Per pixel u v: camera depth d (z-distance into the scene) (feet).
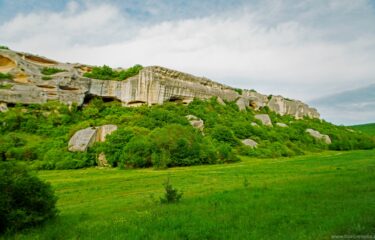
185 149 192.65
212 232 41.47
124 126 224.94
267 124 338.75
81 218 57.93
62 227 49.49
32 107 245.65
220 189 87.66
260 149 249.55
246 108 373.61
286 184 85.30
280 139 294.87
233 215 50.47
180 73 320.50
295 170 137.49
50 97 256.93
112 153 188.14
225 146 215.51
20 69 266.98
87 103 286.66
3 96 238.07
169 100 301.84
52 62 329.11
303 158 227.20
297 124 379.14
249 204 58.75
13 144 189.67
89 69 344.08
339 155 234.38
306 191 68.64
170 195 69.26
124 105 291.99
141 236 41.52
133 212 59.77
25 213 50.34
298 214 47.78
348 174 97.96
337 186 72.49
